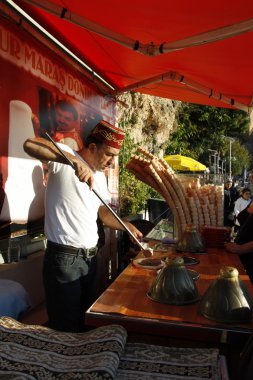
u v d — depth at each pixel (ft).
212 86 15.84
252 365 4.06
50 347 4.63
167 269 5.71
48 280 7.96
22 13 8.55
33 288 10.00
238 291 5.05
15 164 8.77
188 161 41.04
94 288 8.64
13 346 4.64
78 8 9.02
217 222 11.12
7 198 8.50
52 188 7.97
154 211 21.48
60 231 7.82
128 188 27.96
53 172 7.91
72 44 11.48
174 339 5.29
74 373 4.04
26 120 9.18
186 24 9.37
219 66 13.03
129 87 15.94
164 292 5.59
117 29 10.15
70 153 7.65
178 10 8.47
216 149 73.05
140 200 29.14
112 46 11.53
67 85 11.51
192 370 4.38
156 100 33.60
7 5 7.95
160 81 15.28
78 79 12.41
